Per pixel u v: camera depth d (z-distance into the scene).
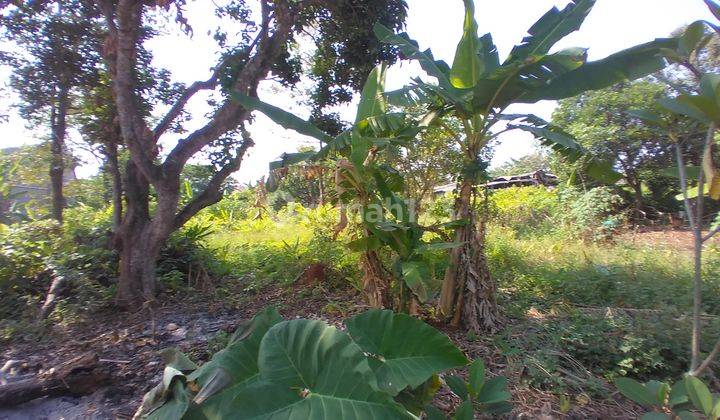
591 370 3.92
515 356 4.12
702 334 3.95
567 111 14.90
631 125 13.41
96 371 3.85
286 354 2.36
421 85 4.55
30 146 13.16
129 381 4.00
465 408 2.68
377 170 4.72
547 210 13.51
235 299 6.72
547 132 4.67
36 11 7.62
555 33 4.81
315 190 13.10
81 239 7.84
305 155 4.91
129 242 6.76
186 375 2.71
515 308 5.38
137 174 6.89
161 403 2.46
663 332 4.04
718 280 5.91
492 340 4.50
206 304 6.68
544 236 11.14
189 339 5.07
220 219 16.38
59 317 5.70
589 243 10.36
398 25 7.84
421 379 2.45
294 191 14.05
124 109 6.31
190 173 15.19
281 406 2.18
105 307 6.50
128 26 6.15
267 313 2.86
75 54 8.00
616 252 8.71
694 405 2.50
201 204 7.21
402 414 2.11
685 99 2.41
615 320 4.57
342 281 7.02
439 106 4.85
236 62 7.06
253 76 6.90
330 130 8.98
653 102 3.09
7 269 6.56
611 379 3.73
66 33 7.79
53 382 3.69
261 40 7.20
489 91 4.48
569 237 10.91
